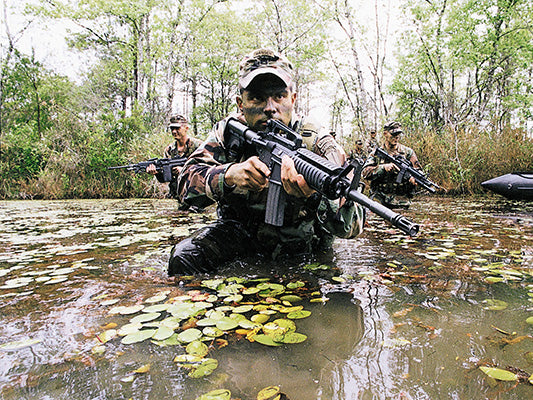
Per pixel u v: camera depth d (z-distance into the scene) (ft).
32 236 12.26
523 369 3.45
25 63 58.18
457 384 3.20
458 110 43.32
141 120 43.73
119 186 37.86
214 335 4.29
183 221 15.74
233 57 65.98
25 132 44.32
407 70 48.32
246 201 7.90
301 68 59.72
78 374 3.52
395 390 3.12
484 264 7.64
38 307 5.43
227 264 7.70
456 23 38.42
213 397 3.01
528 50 37.29
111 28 55.83
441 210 18.62
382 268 7.40
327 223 7.52
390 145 20.95
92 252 9.46
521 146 28.84
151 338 4.27
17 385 3.33
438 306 5.24
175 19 52.21
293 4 53.83
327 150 7.80
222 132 8.48
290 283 6.36
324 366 3.57
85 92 68.18
